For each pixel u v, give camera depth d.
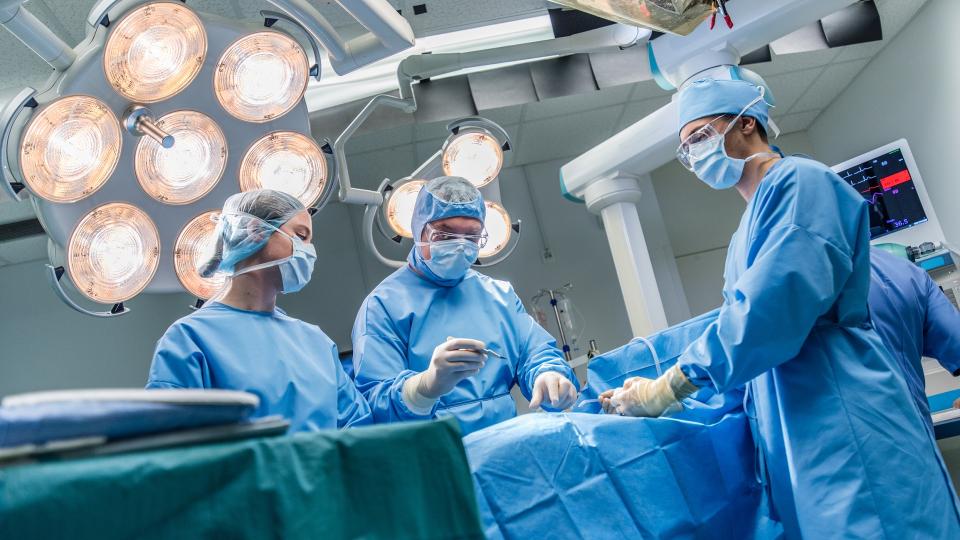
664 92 4.56
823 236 1.44
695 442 1.53
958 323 2.00
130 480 0.63
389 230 2.54
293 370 1.59
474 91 3.42
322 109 2.92
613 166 3.58
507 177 5.19
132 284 1.93
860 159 4.05
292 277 1.69
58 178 1.79
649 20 2.35
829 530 1.37
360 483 0.77
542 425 1.31
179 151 1.97
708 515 1.46
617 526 1.26
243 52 1.96
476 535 0.79
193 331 1.55
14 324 4.52
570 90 3.48
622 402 1.63
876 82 4.57
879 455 1.38
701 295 5.18
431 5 3.19
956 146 4.01
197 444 0.70
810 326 1.41
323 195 2.22
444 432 0.83
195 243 2.02
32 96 1.73
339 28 3.15
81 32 2.99
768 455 1.55
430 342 1.91
